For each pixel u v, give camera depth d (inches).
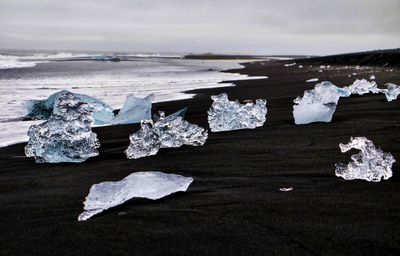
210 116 253.9
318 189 127.1
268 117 290.8
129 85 698.2
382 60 1284.4
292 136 215.6
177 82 770.2
